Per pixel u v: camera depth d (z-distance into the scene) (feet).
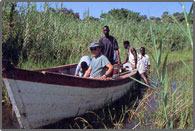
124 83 17.65
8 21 20.98
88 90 12.80
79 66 16.99
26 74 9.85
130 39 33.81
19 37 21.63
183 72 26.96
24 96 10.10
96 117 13.39
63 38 27.37
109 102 15.57
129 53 23.73
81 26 31.07
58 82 11.04
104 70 14.56
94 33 31.81
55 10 25.90
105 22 34.96
